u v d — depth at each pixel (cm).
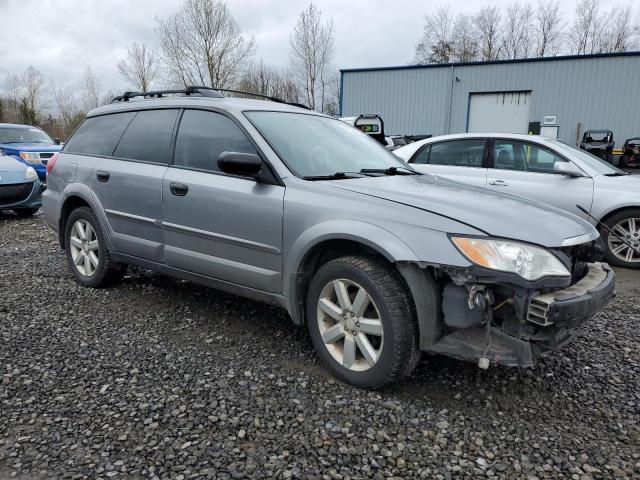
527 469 224
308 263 312
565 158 604
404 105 2536
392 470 222
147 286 472
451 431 251
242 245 334
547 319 243
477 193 323
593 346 355
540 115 2312
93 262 461
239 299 440
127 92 468
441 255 254
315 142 369
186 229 364
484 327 259
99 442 237
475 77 2389
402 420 259
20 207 845
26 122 4544
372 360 280
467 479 218
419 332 268
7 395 276
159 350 337
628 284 519
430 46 5119
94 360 320
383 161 399
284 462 225
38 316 394
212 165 359
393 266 278
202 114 378
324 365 318
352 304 289
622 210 570
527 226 265
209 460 226
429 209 272
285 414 262
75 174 462
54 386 287
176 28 3509
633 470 225
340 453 232
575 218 310
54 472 216
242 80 3691
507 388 295
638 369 321
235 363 320
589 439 248
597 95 2205
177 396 278
